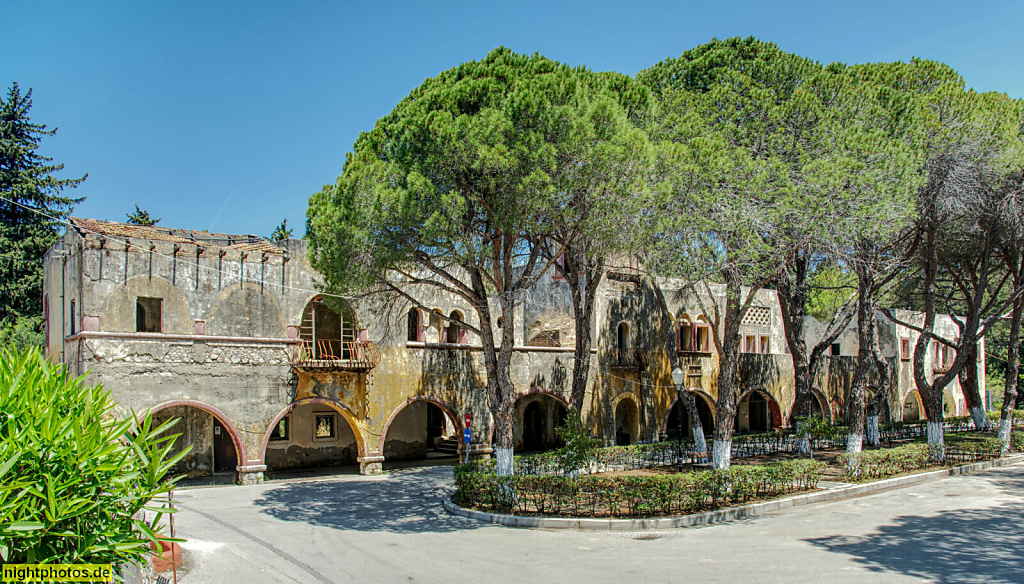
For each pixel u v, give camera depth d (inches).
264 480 876.6
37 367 259.1
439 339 1030.4
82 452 237.0
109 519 246.4
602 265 797.2
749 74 843.4
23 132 1444.4
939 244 1019.9
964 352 990.4
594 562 442.0
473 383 1021.2
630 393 1152.8
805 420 1018.1
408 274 676.7
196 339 810.2
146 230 900.0
